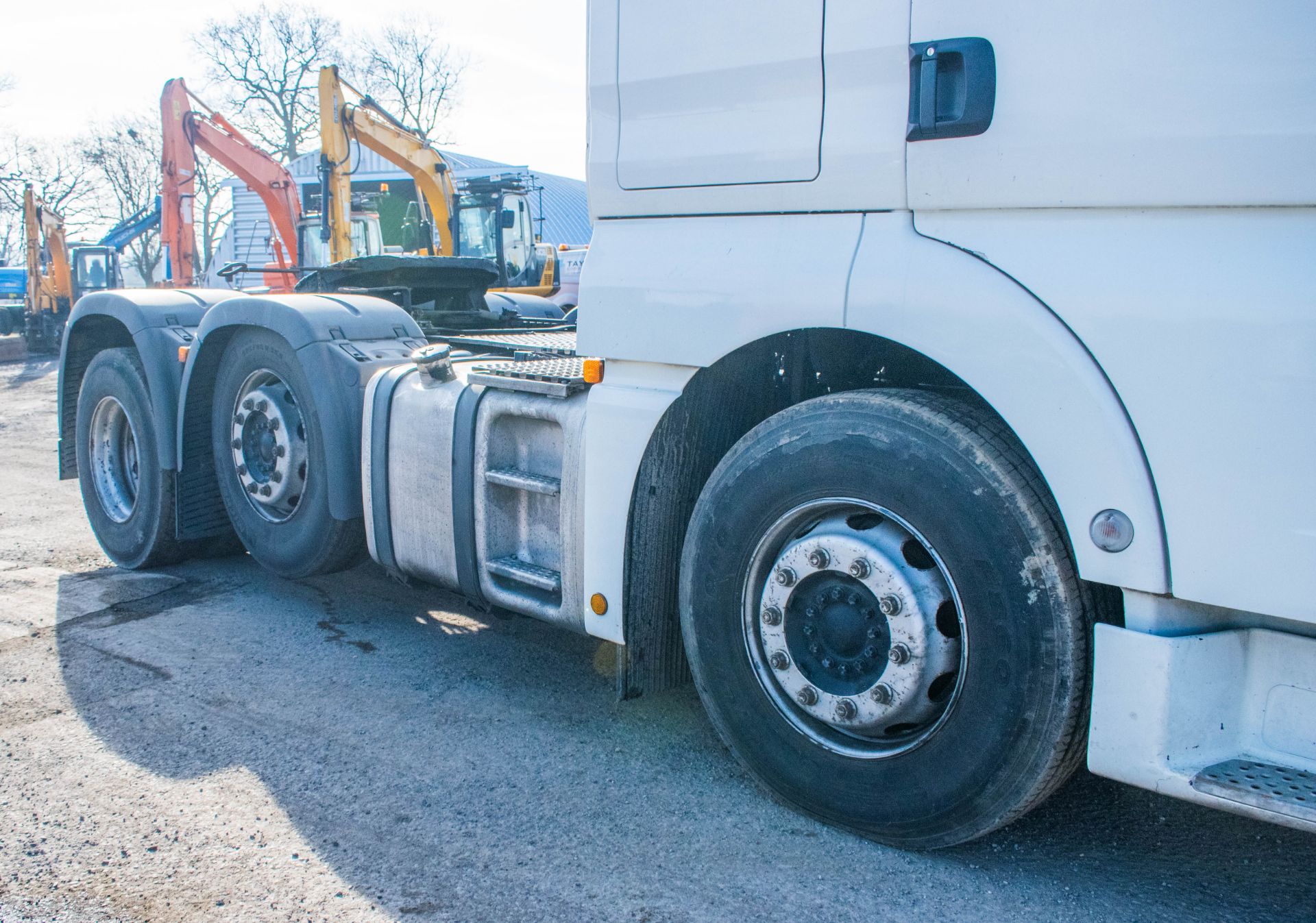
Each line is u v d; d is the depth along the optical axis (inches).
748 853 99.2
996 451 88.2
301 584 189.6
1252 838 101.4
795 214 100.3
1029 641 86.2
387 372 154.3
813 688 99.3
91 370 202.2
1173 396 78.8
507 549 134.6
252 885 94.6
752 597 104.3
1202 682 80.4
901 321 92.1
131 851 100.3
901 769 95.0
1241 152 75.8
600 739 125.3
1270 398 75.1
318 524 162.6
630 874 95.8
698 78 104.5
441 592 185.9
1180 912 89.4
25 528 239.8
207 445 186.9
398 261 216.5
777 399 119.0
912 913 89.6
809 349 113.7
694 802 109.6
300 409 163.9
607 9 111.3
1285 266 75.0
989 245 88.1
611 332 114.0
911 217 92.9
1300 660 77.9
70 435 214.4
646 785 113.4
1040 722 86.4
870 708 95.0
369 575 195.8
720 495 105.9
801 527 102.2
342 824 105.4
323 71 481.1
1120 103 80.5
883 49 92.1
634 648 117.2
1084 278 82.9
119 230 1042.7
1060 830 102.8
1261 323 75.4
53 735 126.3
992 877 94.7
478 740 124.8
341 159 487.2
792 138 98.5
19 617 171.3
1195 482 78.2
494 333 217.6
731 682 107.0
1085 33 81.8
